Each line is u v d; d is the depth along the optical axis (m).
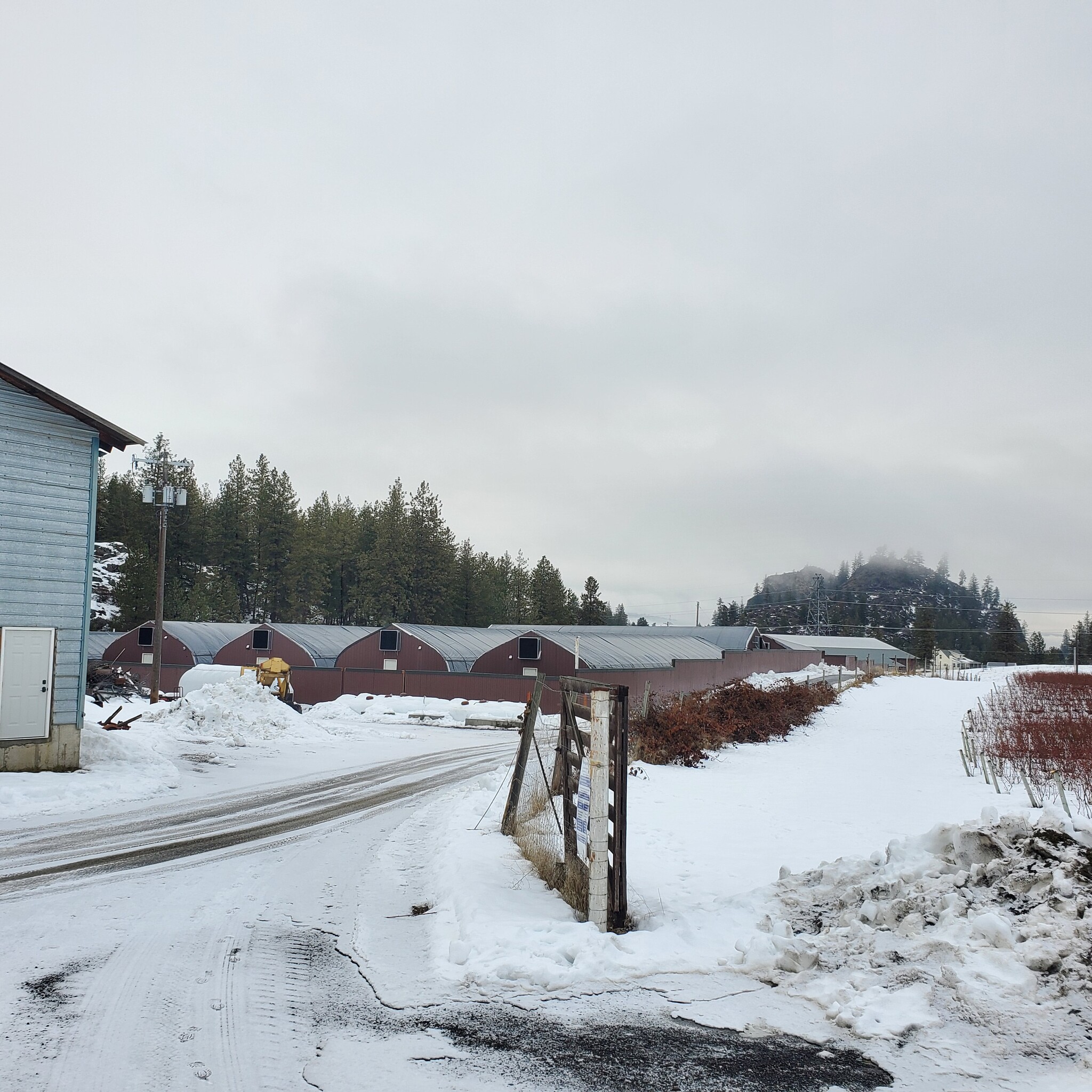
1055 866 6.66
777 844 11.48
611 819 8.71
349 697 41.09
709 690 34.19
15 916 8.09
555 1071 5.02
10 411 16.23
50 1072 4.90
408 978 6.58
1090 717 30.38
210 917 8.24
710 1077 4.92
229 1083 4.83
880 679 70.50
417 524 88.38
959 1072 4.86
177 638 51.12
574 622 112.88
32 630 16.33
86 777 15.73
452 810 14.49
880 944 6.50
